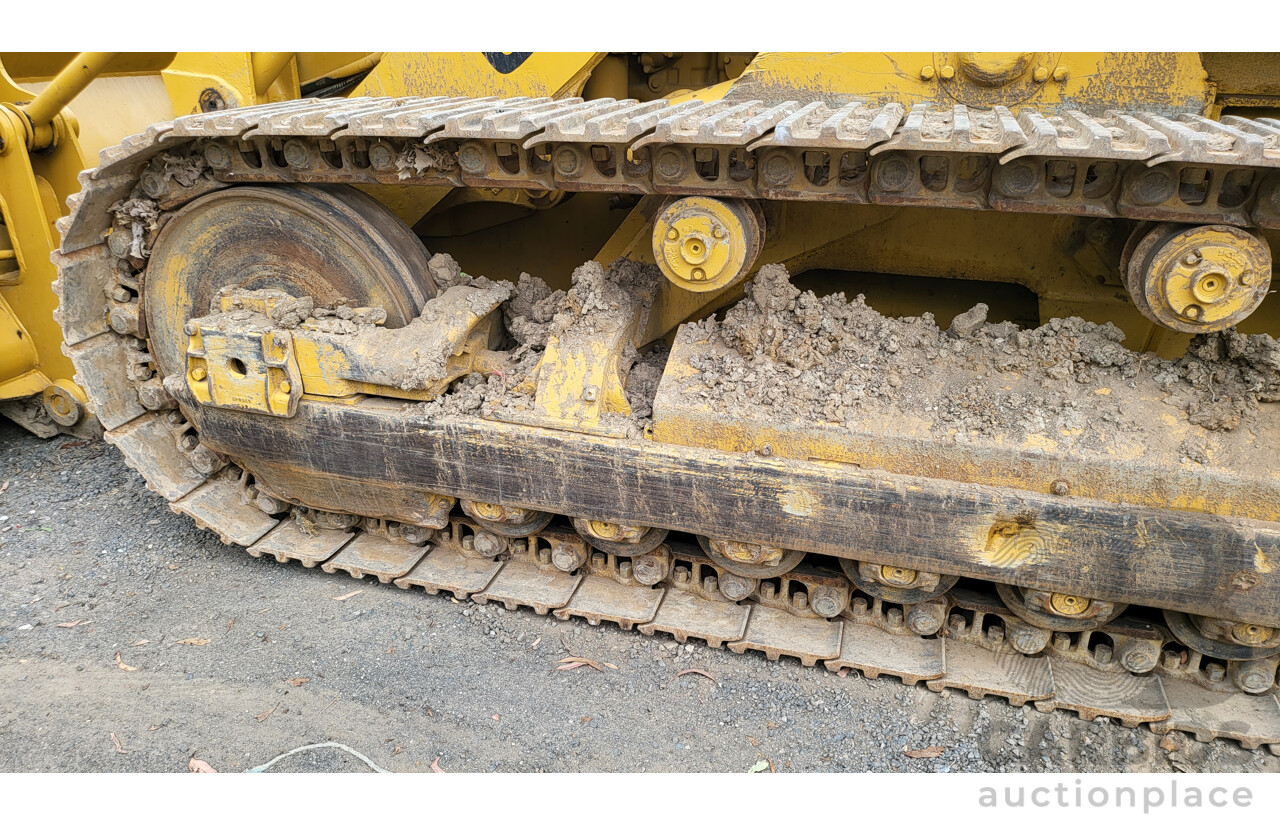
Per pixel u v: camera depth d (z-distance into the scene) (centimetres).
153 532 379
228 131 267
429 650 308
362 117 258
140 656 305
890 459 256
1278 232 260
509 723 278
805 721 280
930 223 302
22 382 434
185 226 313
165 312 333
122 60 440
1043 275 301
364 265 298
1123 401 249
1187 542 237
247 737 271
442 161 265
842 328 275
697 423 269
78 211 299
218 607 331
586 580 330
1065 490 244
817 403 262
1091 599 261
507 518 309
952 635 303
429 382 285
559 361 283
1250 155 192
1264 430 237
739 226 246
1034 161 217
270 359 297
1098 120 248
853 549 267
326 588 342
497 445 287
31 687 290
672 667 302
